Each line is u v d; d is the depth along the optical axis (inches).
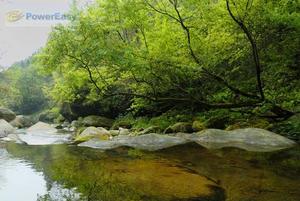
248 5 316.5
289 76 392.2
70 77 387.9
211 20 337.4
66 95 433.1
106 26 334.6
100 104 753.6
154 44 343.9
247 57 393.4
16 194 180.9
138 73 362.0
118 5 332.5
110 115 754.2
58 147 371.6
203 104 389.4
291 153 279.4
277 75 391.2
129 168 237.8
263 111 378.3
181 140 362.6
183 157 279.0
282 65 373.4
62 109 944.9
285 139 329.4
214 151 301.6
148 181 197.3
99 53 322.3
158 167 238.5
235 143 338.6
